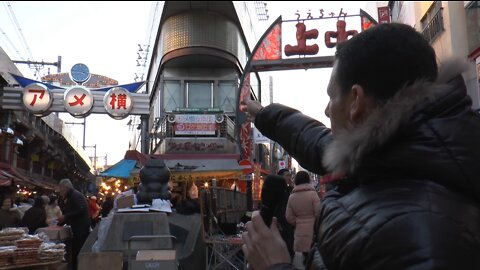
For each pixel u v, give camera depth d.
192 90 28.69
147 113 16.27
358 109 1.04
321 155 1.38
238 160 13.81
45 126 27.14
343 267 0.91
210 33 27.84
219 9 27.94
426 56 1.01
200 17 27.92
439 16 14.63
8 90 15.61
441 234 0.81
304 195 6.08
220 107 28.52
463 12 14.10
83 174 46.91
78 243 8.23
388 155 0.94
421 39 1.03
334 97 1.15
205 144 24.84
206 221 7.93
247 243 1.20
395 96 0.96
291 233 6.50
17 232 5.98
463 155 0.90
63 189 8.35
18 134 22.02
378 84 1.01
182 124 25.19
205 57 27.81
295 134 1.53
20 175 21.36
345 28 16.28
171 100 28.39
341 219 0.95
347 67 1.08
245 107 1.77
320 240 1.01
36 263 5.65
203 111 25.53
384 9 20.52
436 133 0.92
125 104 16.06
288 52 16.36
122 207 8.44
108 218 7.98
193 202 8.88
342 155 1.00
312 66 16.45
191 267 7.48
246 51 34.19
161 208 8.29
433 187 0.89
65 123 32.38
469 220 0.86
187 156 13.68
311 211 6.00
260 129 1.69
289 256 1.16
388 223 0.85
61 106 15.84
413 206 0.86
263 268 1.14
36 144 27.02
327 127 1.47
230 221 10.11
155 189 8.66
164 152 25.14
